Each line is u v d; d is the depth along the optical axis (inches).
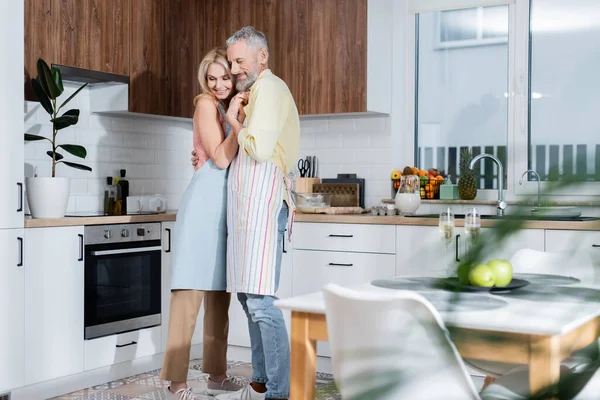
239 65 141.3
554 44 186.2
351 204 198.1
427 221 165.2
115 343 168.7
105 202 189.0
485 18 194.2
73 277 158.4
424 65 201.8
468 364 73.4
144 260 175.9
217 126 145.6
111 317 167.3
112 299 167.6
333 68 189.3
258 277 139.3
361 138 202.1
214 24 204.2
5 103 145.3
